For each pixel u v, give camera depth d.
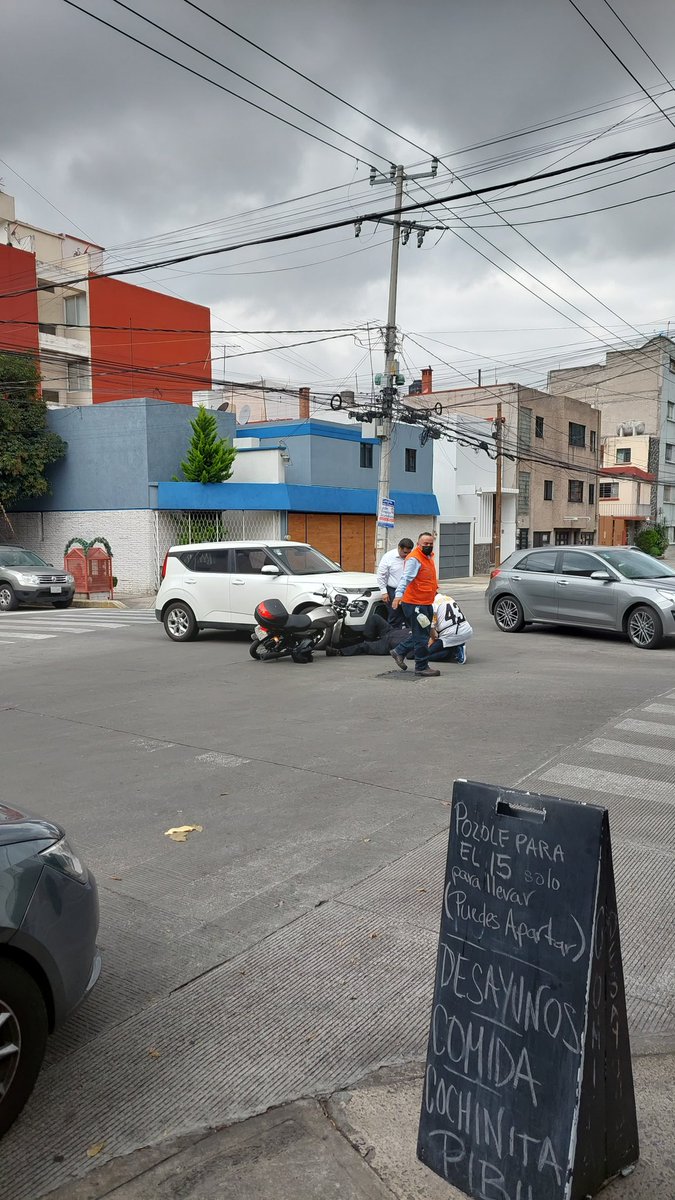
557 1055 2.26
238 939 4.05
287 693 9.88
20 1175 2.55
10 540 30.12
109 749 7.56
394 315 23.17
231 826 5.54
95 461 27.81
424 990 3.59
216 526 28.31
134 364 40.78
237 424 32.16
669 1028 3.30
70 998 2.92
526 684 10.10
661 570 14.38
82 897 3.03
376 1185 2.44
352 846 5.16
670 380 63.19
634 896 4.46
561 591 14.48
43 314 38.91
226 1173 2.53
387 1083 2.95
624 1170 2.40
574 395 64.94
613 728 7.90
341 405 25.55
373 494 31.83
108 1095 2.94
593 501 51.44
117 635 15.84
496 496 39.47
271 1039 3.25
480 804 2.51
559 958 2.29
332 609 12.35
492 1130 2.35
